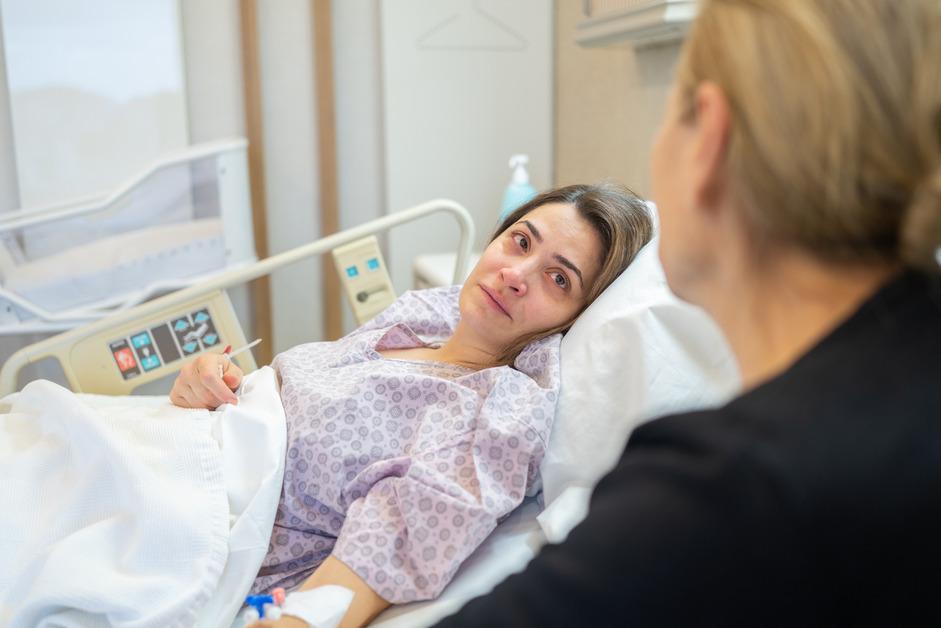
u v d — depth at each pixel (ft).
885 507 1.37
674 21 5.75
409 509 3.71
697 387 4.12
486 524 3.71
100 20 8.17
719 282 1.83
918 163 1.51
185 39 8.51
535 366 4.45
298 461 4.19
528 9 9.07
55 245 7.50
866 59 1.52
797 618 1.40
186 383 4.59
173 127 8.52
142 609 3.39
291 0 8.70
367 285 5.94
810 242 1.62
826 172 1.53
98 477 3.78
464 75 9.04
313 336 9.42
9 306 7.43
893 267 1.62
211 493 3.86
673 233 1.87
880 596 1.37
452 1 8.88
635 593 1.46
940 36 1.52
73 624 3.35
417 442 4.07
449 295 5.51
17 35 8.01
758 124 1.58
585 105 8.53
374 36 9.00
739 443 1.46
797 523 1.38
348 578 3.61
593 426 4.10
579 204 4.73
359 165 9.24
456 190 9.25
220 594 3.69
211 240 7.99
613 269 4.62
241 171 8.07
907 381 1.48
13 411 4.36
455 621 1.60
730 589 1.41
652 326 4.16
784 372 1.60
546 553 1.62
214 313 5.60
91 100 8.28
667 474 1.54
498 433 3.95
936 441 1.42
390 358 4.97
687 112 1.81
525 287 4.57
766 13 1.64
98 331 5.31
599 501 1.64
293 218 9.14
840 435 1.43
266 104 8.85
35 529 3.73
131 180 7.52
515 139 9.30
